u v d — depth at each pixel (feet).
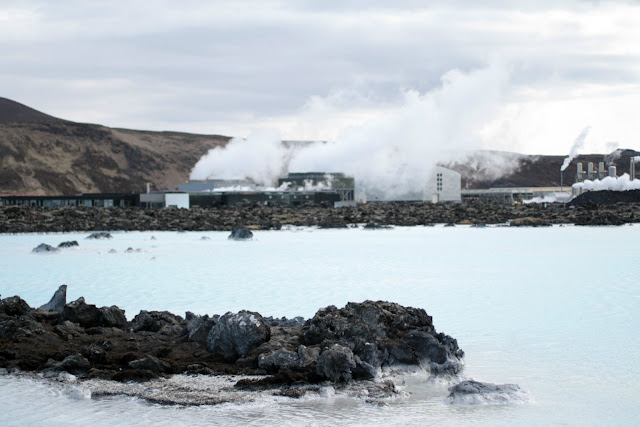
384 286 179.11
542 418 78.43
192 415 78.18
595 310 141.59
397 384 89.66
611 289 170.91
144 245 309.63
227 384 87.35
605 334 118.42
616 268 214.90
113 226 411.34
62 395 84.23
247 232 343.46
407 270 213.46
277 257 255.29
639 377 93.09
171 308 147.43
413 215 515.50
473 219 483.10
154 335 104.47
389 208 585.63
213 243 320.29
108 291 173.78
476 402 82.58
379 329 99.14
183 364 93.66
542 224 435.53
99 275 204.85
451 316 136.26
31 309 114.42
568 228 413.59
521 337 116.16
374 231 401.49
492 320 131.54
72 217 458.50
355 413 79.25
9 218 440.45
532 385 89.81
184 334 104.06
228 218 471.21
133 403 81.87
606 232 375.25
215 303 153.69
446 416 78.79
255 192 649.61
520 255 257.55
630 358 102.17
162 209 541.34
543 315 136.56
